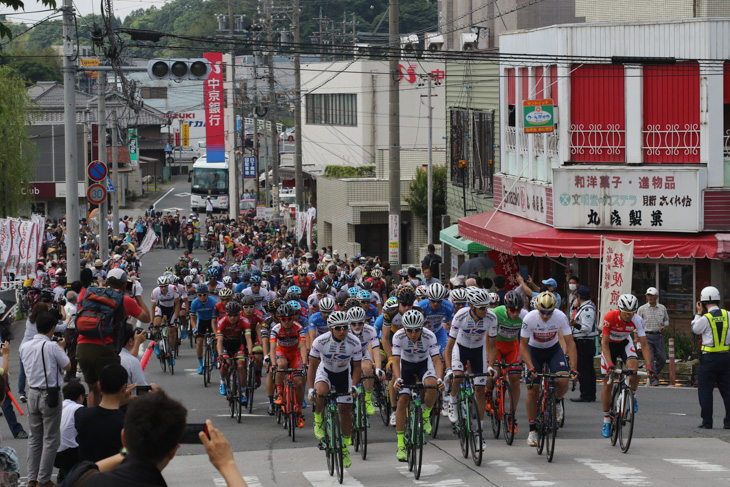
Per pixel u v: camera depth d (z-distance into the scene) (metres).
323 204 86.94
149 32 32.09
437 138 91.25
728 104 34.34
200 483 17.06
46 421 15.98
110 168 108.69
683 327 35.62
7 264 45.72
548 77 37.75
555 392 18.70
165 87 165.75
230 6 103.69
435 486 16.20
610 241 30.45
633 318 19.45
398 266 42.47
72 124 36.66
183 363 35.12
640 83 35.16
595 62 34.59
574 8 47.66
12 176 72.19
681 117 34.72
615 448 19.56
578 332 25.70
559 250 35.62
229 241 78.81
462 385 18.97
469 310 19.11
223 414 24.84
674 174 34.31
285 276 42.84
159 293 32.97
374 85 94.88
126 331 15.58
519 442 20.52
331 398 17.02
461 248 45.28
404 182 77.56
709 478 16.53
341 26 112.56
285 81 136.38
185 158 174.75
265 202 114.88
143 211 123.06
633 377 19.55
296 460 18.98
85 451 11.20
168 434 6.63
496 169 47.22
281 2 114.06
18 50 152.88
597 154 36.16
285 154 128.75
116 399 11.35
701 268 35.22
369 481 16.86
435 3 112.56
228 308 24.33
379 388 23.47
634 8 43.00
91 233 73.81
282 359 21.97
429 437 21.34
